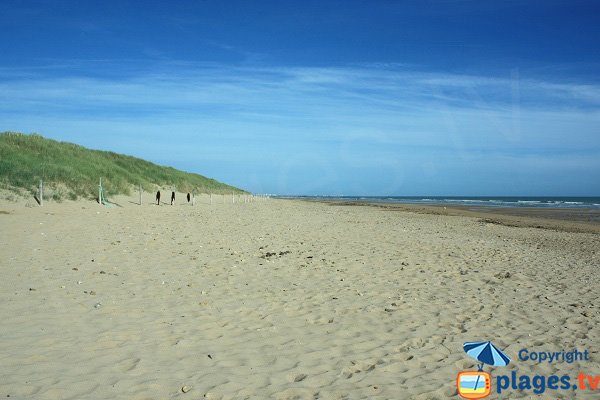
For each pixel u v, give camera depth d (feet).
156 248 40.34
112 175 116.06
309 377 16.08
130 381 15.01
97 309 22.30
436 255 44.06
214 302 24.80
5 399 13.34
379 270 35.42
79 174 97.71
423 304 26.22
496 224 94.07
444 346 19.74
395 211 134.82
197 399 14.07
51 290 25.00
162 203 106.93
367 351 18.80
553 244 60.18
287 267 35.17
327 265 36.60
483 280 33.47
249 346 18.80
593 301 28.45
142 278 29.12
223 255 38.75
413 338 20.49
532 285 32.50
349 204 198.70
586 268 41.06
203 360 17.11
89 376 15.20
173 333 19.75
